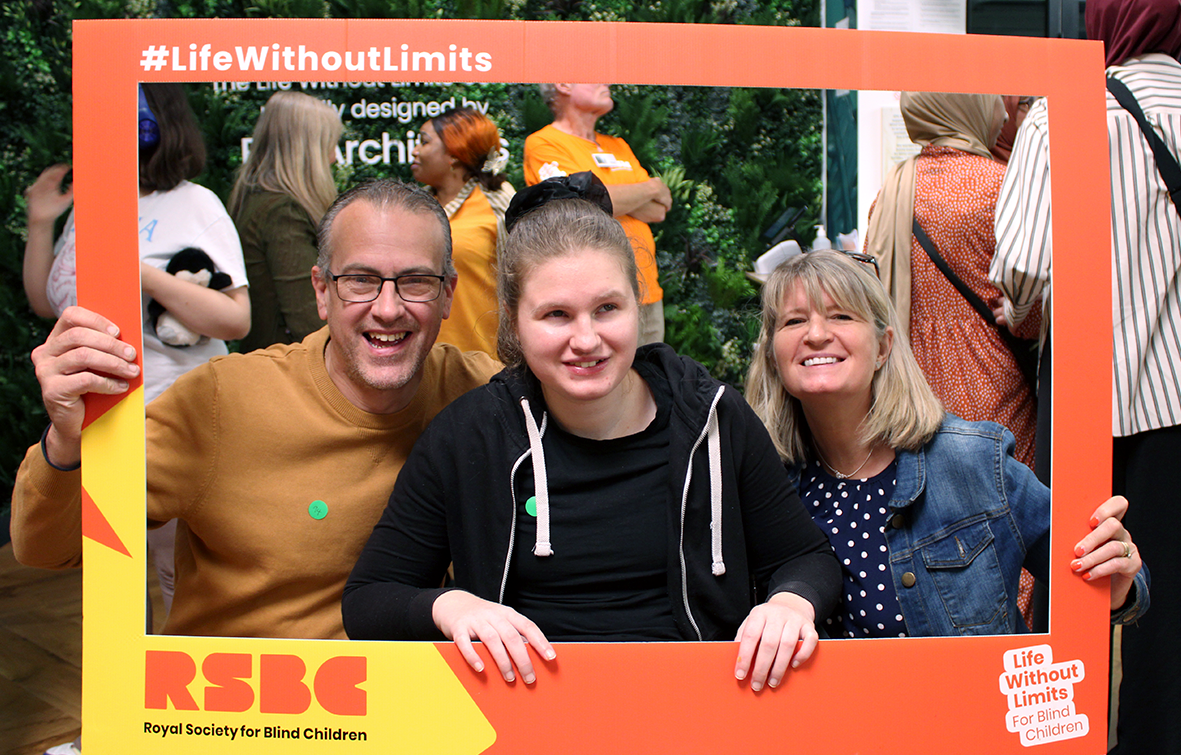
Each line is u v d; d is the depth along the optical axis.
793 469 1.46
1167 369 1.64
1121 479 1.73
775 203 1.82
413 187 1.38
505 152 1.71
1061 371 1.25
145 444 1.23
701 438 1.20
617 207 1.78
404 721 1.15
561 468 1.21
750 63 1.25
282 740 1.16
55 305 2.30
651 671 1.15
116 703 1.17
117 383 1.19
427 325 1.35
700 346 1.87
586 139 1.78
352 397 1.40
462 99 1.68
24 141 2.96
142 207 1.38
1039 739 1.22
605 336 1.13
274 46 1.21
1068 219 1.26
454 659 1.15
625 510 1.20
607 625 1.18
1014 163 1.42
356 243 1.32
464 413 1.25
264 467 1.38
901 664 1.18
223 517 1.37
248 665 1.16
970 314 1.59
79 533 1.37
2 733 1.95
